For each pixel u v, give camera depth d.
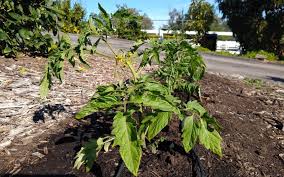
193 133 1.58
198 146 2.64
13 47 5.36
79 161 2.10
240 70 9.99
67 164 2.33
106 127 2.96
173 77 2.88
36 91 3.96
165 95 1.76
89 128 2.95
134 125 1.46
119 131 1.45
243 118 3.54
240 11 25.52
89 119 3.14
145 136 2.10
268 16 24.30
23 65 5.05
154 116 1.62
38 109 3.41
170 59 2.79
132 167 1.38
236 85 5.59
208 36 26.31
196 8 25.53
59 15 5.64
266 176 2.35
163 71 2.93
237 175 2.30
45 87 1.93
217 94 4.49
